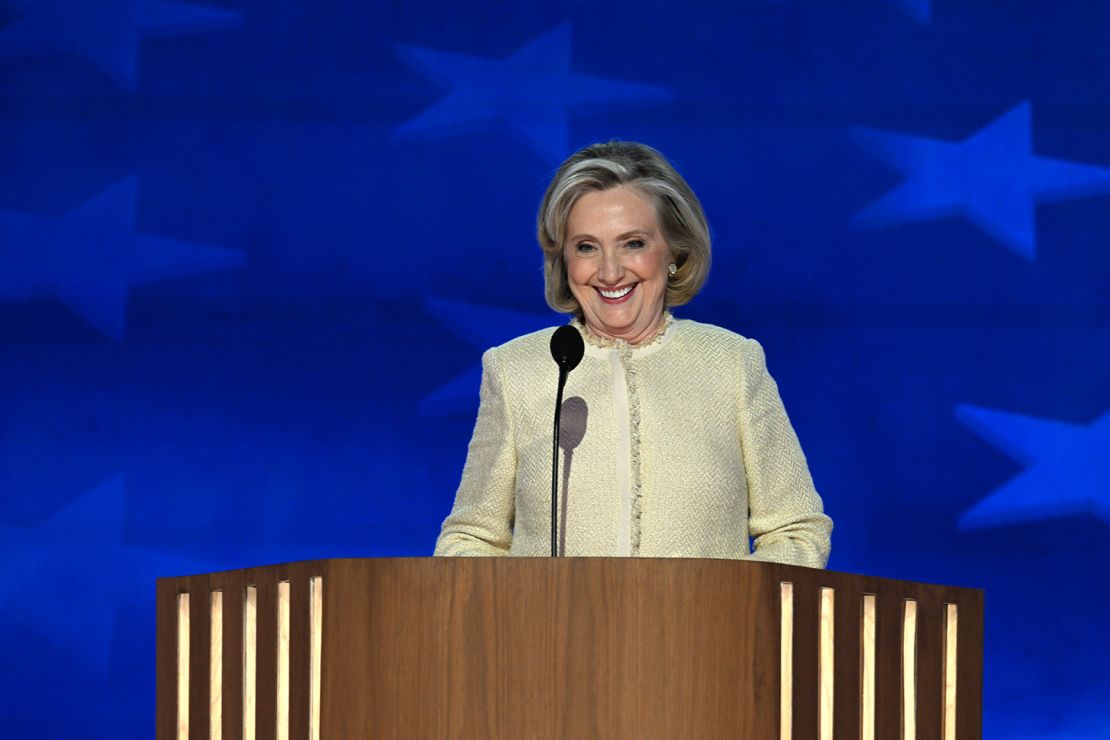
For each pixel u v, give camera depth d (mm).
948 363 16250
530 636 6441
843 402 16281
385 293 16531
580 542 8383
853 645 6836
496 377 8867
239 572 7191
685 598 6434
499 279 16500
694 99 16438
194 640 7344
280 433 16438
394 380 16484
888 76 16375
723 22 16453
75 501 16375
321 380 16500
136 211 16547
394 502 16406
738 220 16391
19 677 16266
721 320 16391
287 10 16625
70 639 16281
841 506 16219
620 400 8562
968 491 16172
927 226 16312
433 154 16562
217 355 16484
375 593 6574
